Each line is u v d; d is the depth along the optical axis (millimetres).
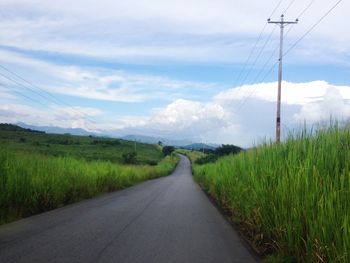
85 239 8953
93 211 14227
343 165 7473
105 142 126125
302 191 7301
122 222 11766
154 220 12438
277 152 10781
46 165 16953
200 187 35781
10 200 12453
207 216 13930
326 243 5742
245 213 10867
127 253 7754
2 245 8117
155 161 106688
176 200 20109
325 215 6094
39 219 11898
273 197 8688
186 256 7734
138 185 35562
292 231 7172
